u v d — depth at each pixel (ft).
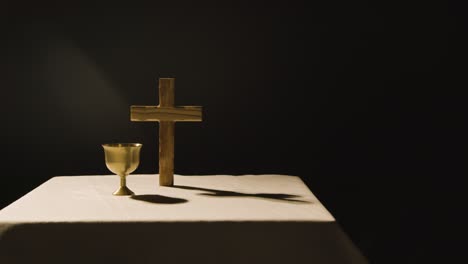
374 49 8.63
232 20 8.59
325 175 8.79
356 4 8.59
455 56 8.61
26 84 8.63
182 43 8.59
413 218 8.82
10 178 8.74
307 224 5.11
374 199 8.82
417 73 8.65
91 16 8.57
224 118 8.70
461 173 8.74
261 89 8.66
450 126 8.70
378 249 8.87
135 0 8.55
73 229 5.05
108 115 8.68
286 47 8.62
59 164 8.73
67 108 8.67
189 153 8.75
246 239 5.09
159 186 6.91
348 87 8.67
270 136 8.73
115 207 5.64
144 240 5.06
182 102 8.66
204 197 6.20
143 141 8.71
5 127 8.68
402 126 8.71
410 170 8.77
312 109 8.70
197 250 5.06
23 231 5.04
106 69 8.62
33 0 8.54
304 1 8.59
